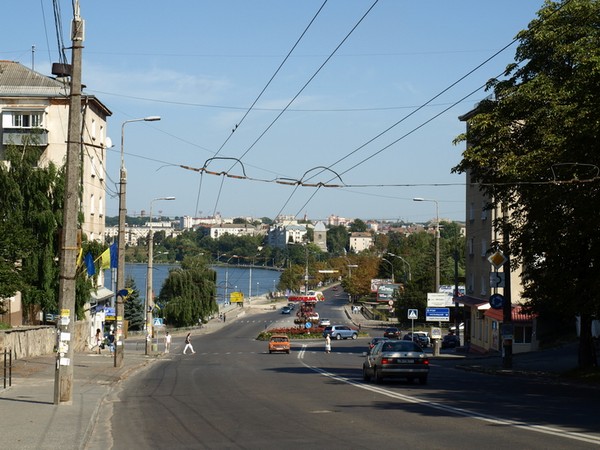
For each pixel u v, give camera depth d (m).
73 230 19.50
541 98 31.00
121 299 38.47
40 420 16.48
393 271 141.75
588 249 30.44
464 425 15.34
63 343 19.52
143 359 48.16
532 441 12.84
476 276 68.31
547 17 31.94
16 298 51.56
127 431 15.83
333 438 13.96
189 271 107.56
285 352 62.31
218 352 64.06
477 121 32.88
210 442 13.88
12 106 58.34
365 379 30.89
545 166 29.02
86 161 58.34
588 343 33.84
